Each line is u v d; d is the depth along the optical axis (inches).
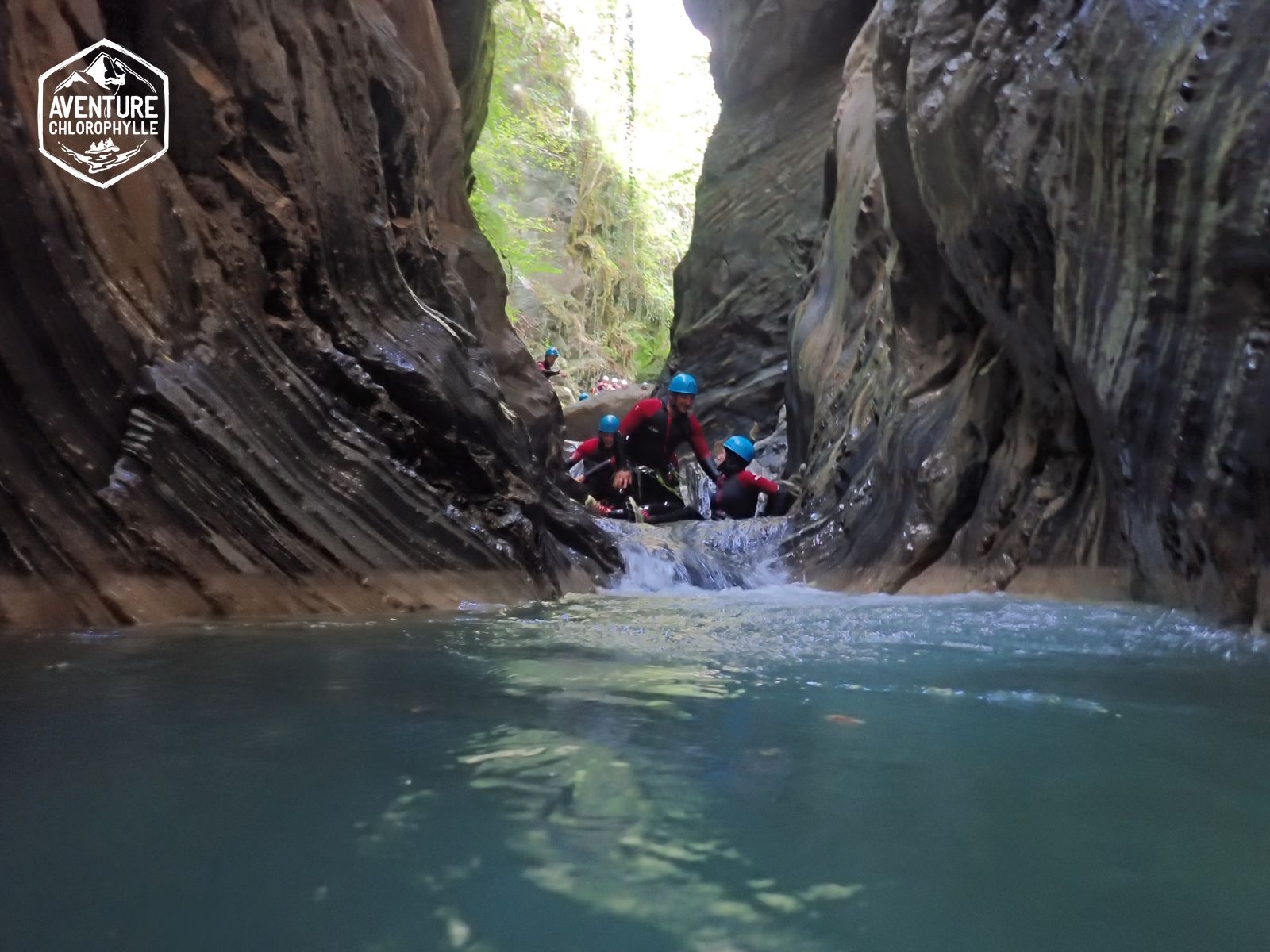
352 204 188.2
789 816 48.7
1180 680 91.3
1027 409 215.8
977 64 200.1
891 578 239.8
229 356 156.6
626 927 35.7
